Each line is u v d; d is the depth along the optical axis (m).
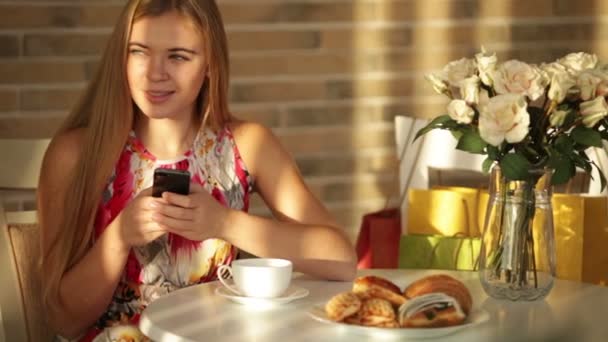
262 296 1.89
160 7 2.10
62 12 3.39
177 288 2.21
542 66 2.00
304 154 3.68
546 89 2.03
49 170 2.20
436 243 2.45
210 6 2.16
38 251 2.23
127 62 2.14
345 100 3.70
